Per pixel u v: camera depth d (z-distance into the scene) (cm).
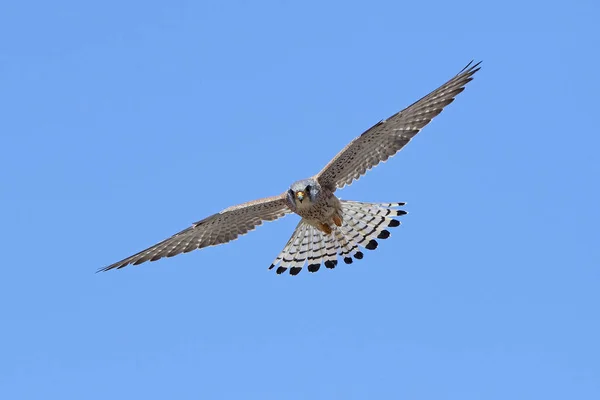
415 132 1803
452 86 1778
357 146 1791
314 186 1812
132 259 1850
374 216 1889
